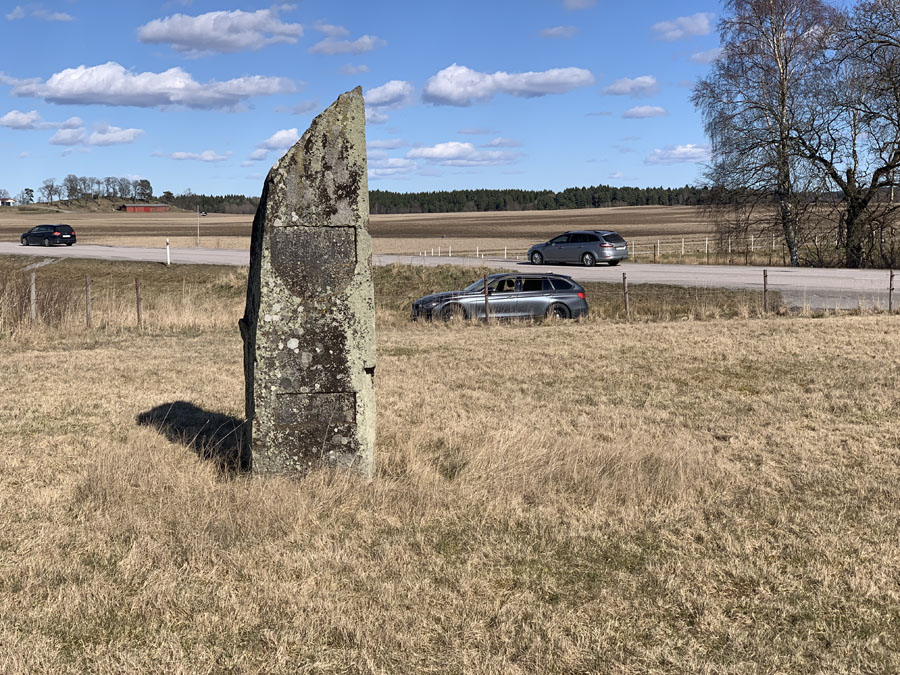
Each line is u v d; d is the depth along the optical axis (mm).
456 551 5438
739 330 17719
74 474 6965
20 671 3814
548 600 4715
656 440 8180
